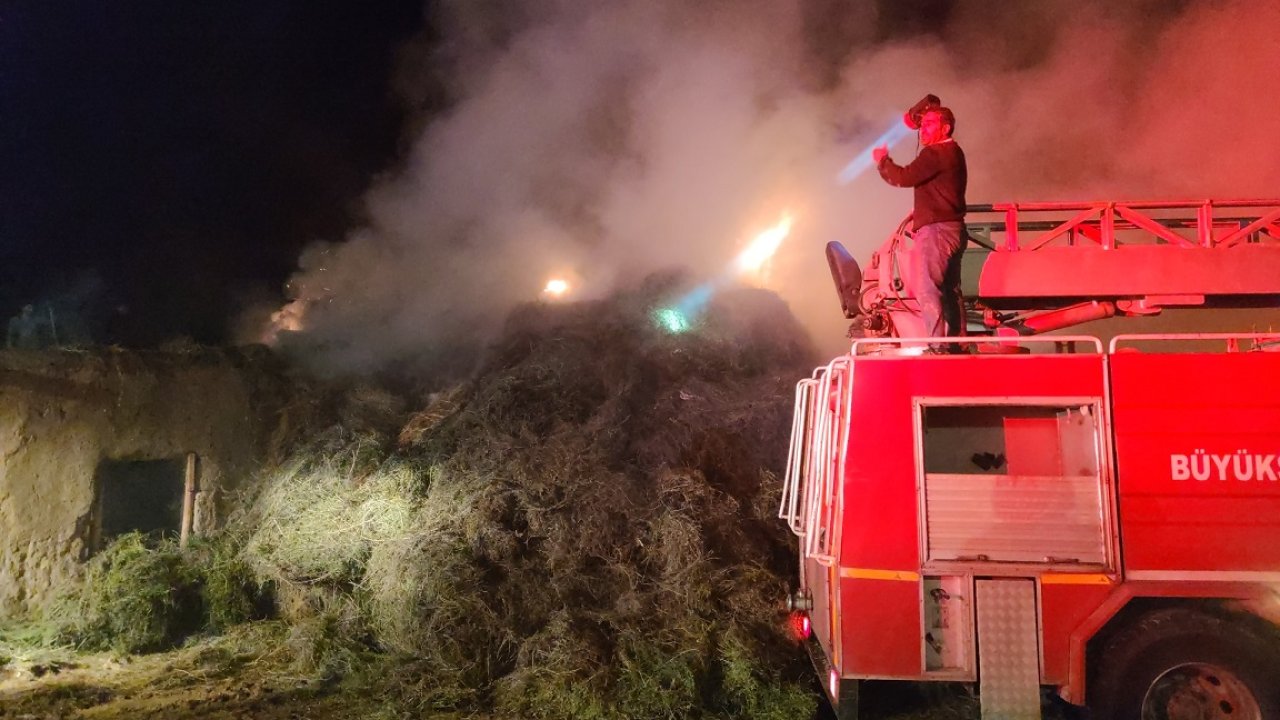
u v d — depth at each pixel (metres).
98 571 7.32
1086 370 4.46
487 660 5.93
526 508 6.60
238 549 7.66
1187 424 4.39
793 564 6.68
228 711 5.73
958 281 5.02
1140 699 4.33
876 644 4.44
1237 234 5.20
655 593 6.06
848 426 4.54
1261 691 4.26
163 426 8.03
